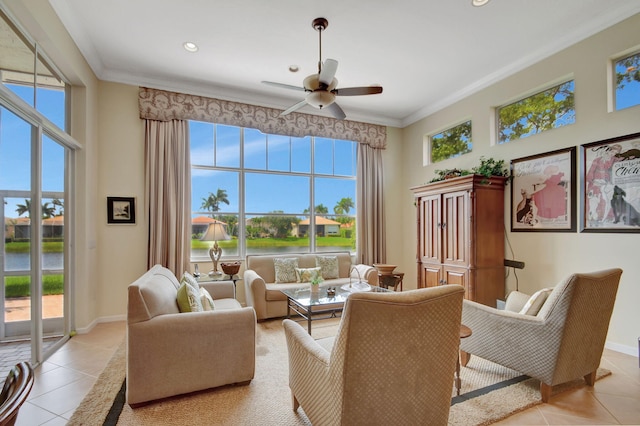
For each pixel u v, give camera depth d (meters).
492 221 3.79
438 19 2.93
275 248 4.88
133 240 3.94
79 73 3.21
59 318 3.10
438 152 5.09
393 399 1.34
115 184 3.88
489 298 3.74
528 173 3.61
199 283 3.43
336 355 1.32
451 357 1.43
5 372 2.28
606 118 2.93
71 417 1.89
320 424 1.51
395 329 1.28
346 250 5.38
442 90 4.50
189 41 3.28
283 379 2.35
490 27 3.06
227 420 1.85
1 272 2.26
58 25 2.71
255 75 4.02
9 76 2.30
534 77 3.56
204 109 4.26
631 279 2.74
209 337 2.12
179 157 4.10
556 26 3.05
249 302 3.96
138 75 3.96
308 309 2.91
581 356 2.07
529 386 2.22
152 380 1.98
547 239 3.40
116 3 2.70
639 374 2.41
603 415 1.89
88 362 2.67
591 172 3.03
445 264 4.09
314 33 3.14
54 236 3.00
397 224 5.66
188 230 4.13
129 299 1.96
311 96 2.72
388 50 3.46
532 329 2.05
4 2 2.14
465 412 1.90
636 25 2.73
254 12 2.82
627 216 2.77
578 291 1.90
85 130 3.42
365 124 5.36
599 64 2.98
